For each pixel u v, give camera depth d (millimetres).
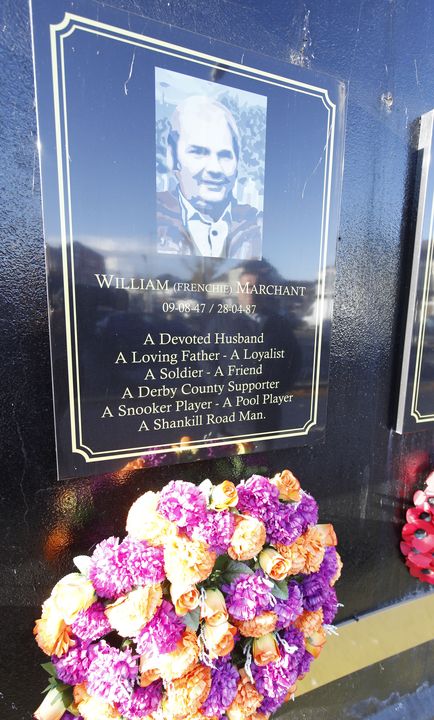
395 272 1201
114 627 683
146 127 817
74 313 817
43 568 912
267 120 922
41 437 871
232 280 941
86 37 752
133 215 833
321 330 1056
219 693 747
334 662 1256
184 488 799
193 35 828
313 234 1008
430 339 1223
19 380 844
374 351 1210
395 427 1261
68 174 778
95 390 851
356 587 1317
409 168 1167
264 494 837
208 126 868
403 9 1085
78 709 731
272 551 808
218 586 777
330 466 1197
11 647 907
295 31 972
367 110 1088
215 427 971
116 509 948
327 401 1116
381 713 1359
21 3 756
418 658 1443
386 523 1326
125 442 890
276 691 801
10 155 789
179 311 900
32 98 788
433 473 1302
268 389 1017
